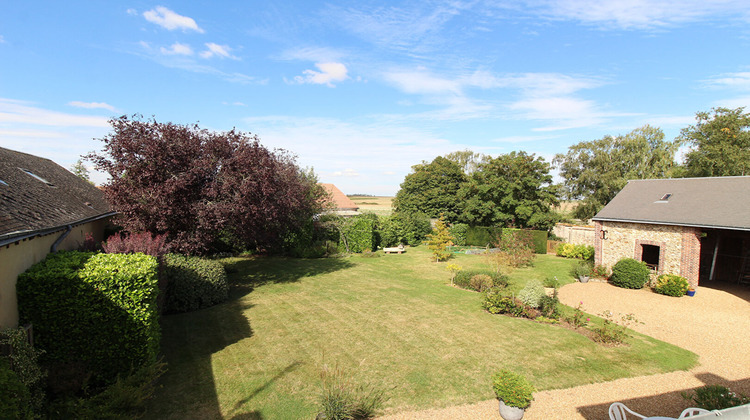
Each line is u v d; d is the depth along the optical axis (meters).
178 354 8.23
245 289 14.55
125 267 6.71
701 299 13.67
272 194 14.07
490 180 30.52
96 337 6.34
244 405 6.17
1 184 8.15
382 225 28.70
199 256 15.25
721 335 10.16
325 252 23.77
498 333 9.83
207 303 11.99
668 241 15.45
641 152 33.78
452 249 27.81
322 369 7.55
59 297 6.15
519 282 16.77
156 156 11.78
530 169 29.84
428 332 9.84
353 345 8.89
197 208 12.48
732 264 17.08
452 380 7.22
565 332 10.03
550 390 6.93
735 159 25.88
